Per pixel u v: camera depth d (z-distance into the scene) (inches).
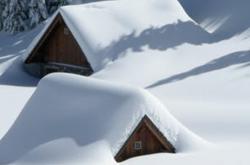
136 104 877.2
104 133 862.5
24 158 887.1
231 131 1077.8
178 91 1480.1
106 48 1782.7
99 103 899.4
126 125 864.3
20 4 2343.8
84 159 841.5
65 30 1907.0
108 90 912.3
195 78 1577.3
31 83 1897.1
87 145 855.7
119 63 1731.1
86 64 1860.2
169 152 907.4
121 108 876.0
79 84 957.2
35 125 940.6
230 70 1609.3
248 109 1224.8
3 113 1316.4
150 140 896.9
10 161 897.5
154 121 892.0
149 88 1541.6
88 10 1903.3
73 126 893.2
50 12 2385.6
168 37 1857.8
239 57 1715.1
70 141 874.1
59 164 844.0
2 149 938.7
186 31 1905.8
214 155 877.8
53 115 933.2
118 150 855.1
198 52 1797.5
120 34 1836.9
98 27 1847.9
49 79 1009.5
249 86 1467.8
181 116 1187.9
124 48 1790.1
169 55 1771.7
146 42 1822.1
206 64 1690.5
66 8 1878.7
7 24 2359.7
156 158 868.6
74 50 1892.2
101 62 1749.5
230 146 946.1
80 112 906.1
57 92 968.3
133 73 1669.5
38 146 895.7
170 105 1295.5
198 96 1428.4
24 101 1456.7
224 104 1318.9
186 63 1722.4
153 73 1663.4
